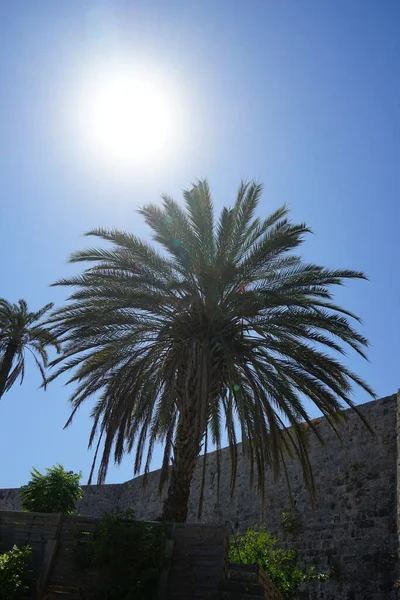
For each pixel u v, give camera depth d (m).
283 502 26.02
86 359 17.58
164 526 12.52
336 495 23.75
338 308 16.58
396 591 19.95
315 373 15.99
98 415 16.69
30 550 12.36
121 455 15.73
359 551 21.75
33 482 23.05
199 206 16.81
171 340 16.86
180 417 16.05
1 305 30.47
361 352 16.50
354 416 24.59
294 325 16.27
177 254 16.53
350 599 21.17
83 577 12.12
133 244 16.47
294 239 15.95
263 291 15.05
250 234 17.66
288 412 15.95
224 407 17.39
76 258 16.77
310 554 23.52
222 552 12.02
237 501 28.78
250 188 17.19
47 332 19.25
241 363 15.83
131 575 11.84
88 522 12.88
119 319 16.38
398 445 21.61
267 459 15.10
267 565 17.98
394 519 21.22
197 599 11.61
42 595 12.00
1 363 30.16
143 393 16.98
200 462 32.50
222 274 16.16
